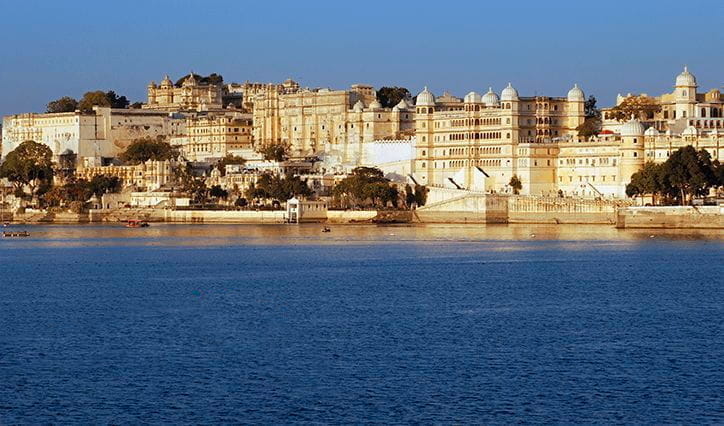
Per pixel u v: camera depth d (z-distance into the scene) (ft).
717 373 542.57
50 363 570.05
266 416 477.77
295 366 560.61
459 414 479.41
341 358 578.25
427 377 537.24
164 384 526.57
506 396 504.84
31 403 497.87
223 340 627.87
